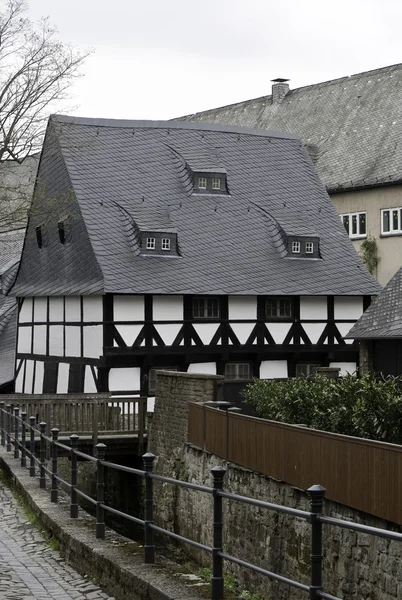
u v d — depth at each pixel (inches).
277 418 775.1
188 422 895.1
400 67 2030.0
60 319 1477.6
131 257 1408.7
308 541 572.1
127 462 1095.0
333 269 1514.5
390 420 629.6
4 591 423.8
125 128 1594.5
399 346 959.6
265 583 628.4
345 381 737.6
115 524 1003.9
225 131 1669.5
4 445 944.3
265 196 1592.0
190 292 1384.1
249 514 676.1
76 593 422.6
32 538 555.2
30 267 1606.8
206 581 384.2
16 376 1637.6
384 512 473.7
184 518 889.5
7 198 1459.2
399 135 1845.5
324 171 1935.3
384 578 469.4
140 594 386.3
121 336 1360.7
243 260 1473.9
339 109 2070.6
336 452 532.7
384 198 1763.0
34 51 1380.4
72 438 548.1
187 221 1493.6
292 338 1462.8
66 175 1501.0
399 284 1025.5
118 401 1093.1
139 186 1513.3
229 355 1421.0
